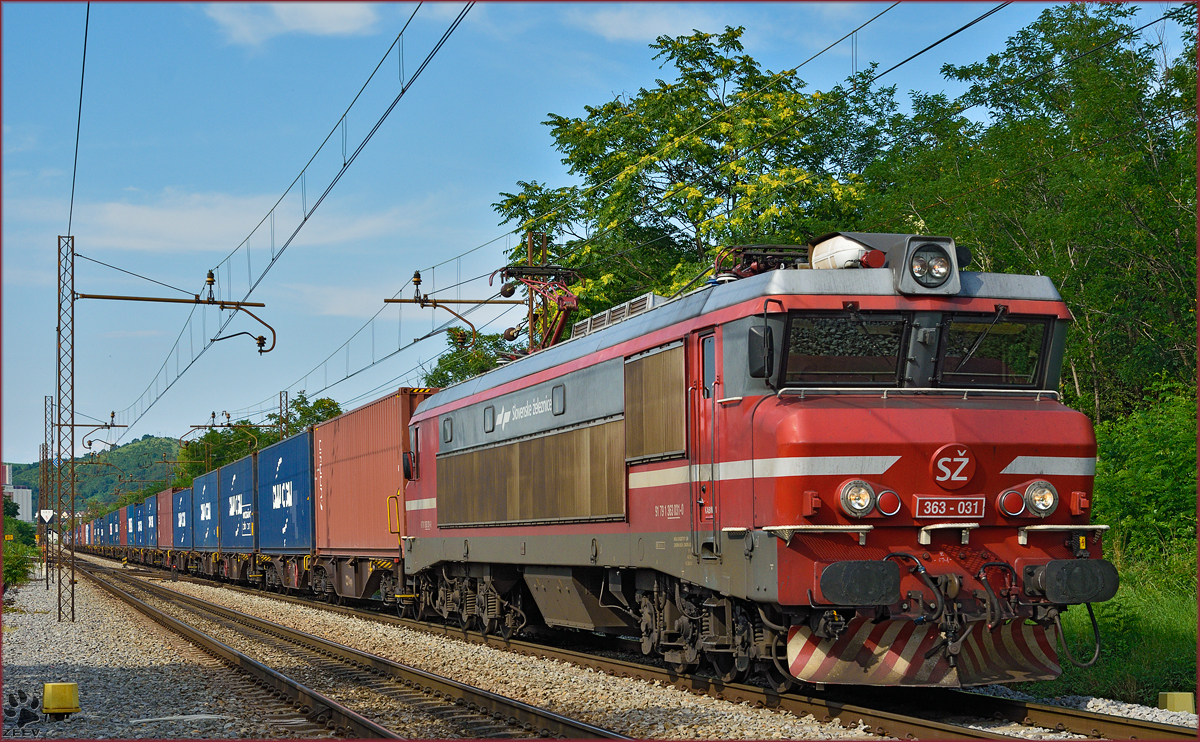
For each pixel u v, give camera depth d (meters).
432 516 18.67
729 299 10.00
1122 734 8.09
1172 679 10.24
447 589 18.84
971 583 9.06
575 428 13.06
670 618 11.50
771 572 9.01
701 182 30.72
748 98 29.67
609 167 31.73
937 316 9.59
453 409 17.59
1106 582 9.09
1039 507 9.13
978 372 9.76
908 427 9.04
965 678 9.11
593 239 32.12
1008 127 27.41
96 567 64.75
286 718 10.71
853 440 8.93
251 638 19.12
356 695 11.88
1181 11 23.98
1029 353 9.88
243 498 37.84
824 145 37.56
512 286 20.50
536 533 14.17
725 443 9.84
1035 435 9.29
